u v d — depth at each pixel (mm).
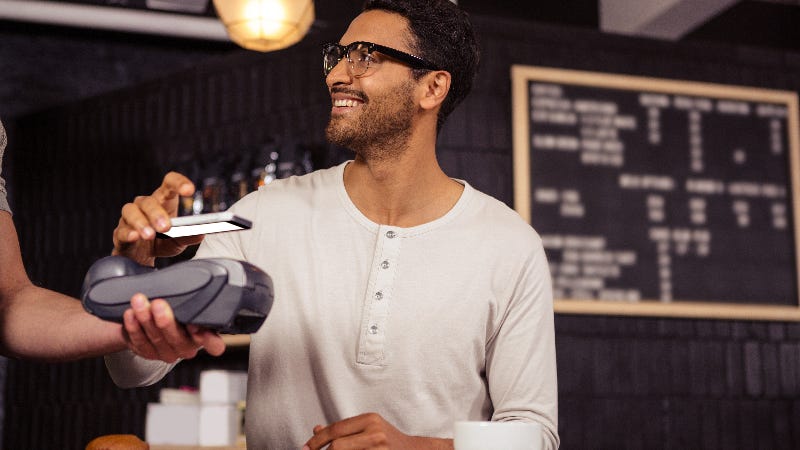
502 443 958
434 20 1451
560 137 3086
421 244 1419
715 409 3088
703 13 3898
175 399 2703
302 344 1391
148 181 3439
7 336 1100
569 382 2941
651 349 3053
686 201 3182
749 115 3297
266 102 3150
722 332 3148
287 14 2332
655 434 3004
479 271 1416
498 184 2990
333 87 1415
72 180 3668
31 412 3635
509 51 3080
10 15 3621
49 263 3674
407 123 1415
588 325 3000
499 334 1429
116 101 3598
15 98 3879
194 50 4070
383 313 1369
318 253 1421
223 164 3072
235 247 1460
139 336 929
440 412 1381
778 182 3291
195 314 907
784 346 3215
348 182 1495
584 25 4191
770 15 4375
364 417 1133
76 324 1071
